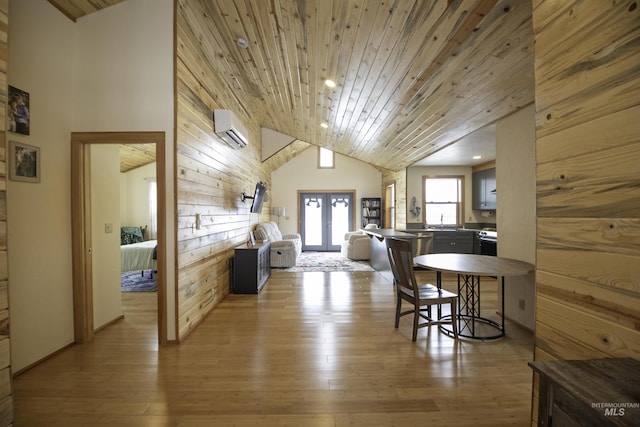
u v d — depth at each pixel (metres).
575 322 1.02
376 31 2.34
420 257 3.10
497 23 1.90
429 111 3.47
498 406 1.77
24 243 2.18
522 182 2.89
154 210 7.59
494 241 5.12
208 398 1.84
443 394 1.88
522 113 2.89
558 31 1.08
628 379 0.75
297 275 5.44
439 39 2.18
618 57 0.87
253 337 2.75
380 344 2.59
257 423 1.63
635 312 0.83
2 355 1.42
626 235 0.85
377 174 9.23
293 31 2.66
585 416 0.72
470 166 6.74
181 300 2.68
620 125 0.87
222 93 3.83
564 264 1.06
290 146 7.86
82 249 2.62
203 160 3.24
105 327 3.02
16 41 2.12
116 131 2.62
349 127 4.98
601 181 0.92
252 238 4.76
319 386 1.97
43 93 2.33
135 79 2.63
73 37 2.63
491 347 2.53
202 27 3.11
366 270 5.90
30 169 2.22
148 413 1.71
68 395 1.88
